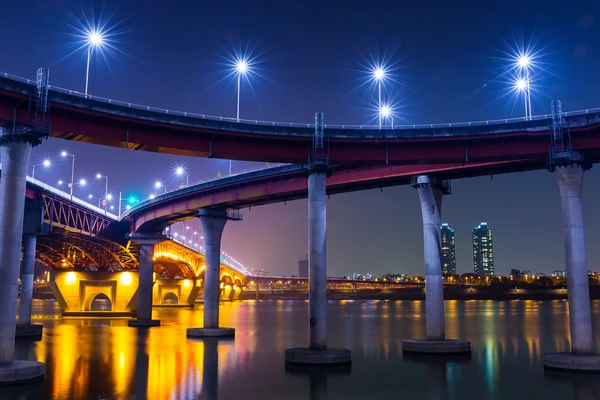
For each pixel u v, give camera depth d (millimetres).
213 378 33312
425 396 28234
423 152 43469
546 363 37219
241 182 63062
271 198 64062
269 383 31672
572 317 37250
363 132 43000
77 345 53406
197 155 43000
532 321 99438
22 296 68812
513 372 35688
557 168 38781
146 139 40156
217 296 66000
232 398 27422
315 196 41562
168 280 191000
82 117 37500
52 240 113125
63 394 27906
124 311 127625
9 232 31953
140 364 39312
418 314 140000
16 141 32812
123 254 125000
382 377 33844
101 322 97938
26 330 64875
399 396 28156
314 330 40375
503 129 41250
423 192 48219
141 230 96125
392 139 42844
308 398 27641
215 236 66500
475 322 96625
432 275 47719
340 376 34312
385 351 48500
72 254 125062
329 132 42688
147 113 38969
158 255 128500
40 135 33125
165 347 51469
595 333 68625
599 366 35250
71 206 93750
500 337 63750
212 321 65438
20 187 32625
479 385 31156
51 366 38125
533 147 41281
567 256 37688
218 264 66375
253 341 58188
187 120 40344
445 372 35969
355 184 53594
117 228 115062
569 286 37469
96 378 33000
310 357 38906
